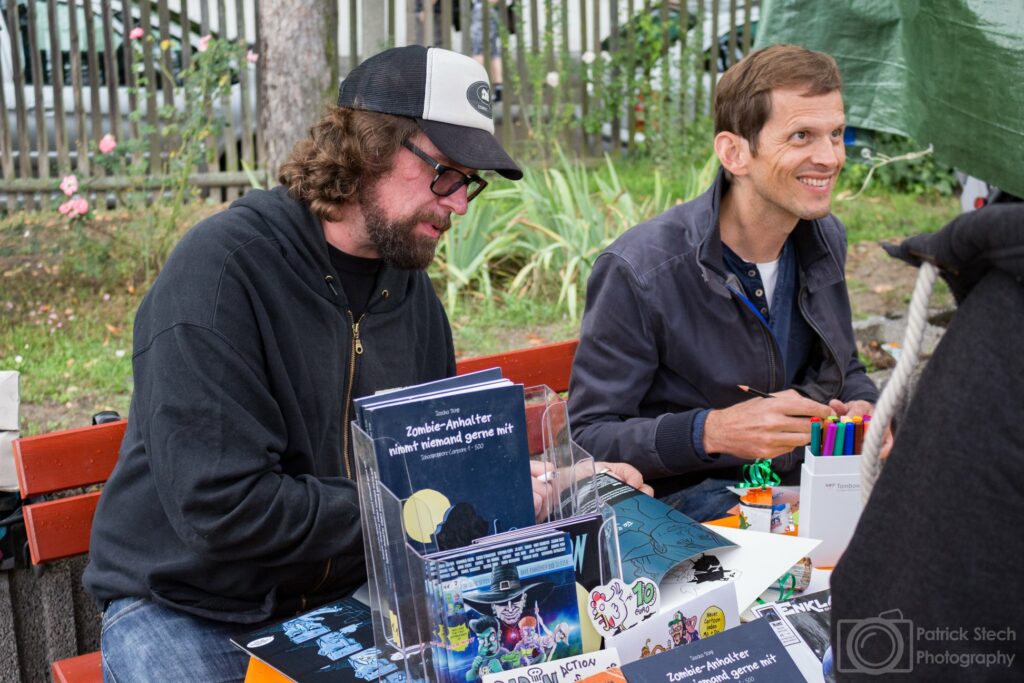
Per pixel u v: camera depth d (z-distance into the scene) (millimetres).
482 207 5410
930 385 978
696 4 8203
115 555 1945
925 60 2295
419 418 1420
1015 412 923
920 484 960
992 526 924
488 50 7695
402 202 1930
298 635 1560
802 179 2205
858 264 6203
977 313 958
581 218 5914
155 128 6266
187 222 6316
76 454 2176
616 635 1399
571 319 5148
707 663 1313
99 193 6621
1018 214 905
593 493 1601
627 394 2383
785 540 1711
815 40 2566
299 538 1738
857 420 1804
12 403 2211
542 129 7547
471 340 4922
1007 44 2047
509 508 1473
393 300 2094
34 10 6574
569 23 8078
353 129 1896
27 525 2131
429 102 1879
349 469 2012
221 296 1803
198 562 1856
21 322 5074
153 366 1777
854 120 2576
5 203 6656
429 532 1417
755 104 2189
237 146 7176
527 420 1639
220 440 1733
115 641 1878
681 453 2199
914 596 951
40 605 2307
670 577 1607
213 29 7375
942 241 972
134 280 5652
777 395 2131
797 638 1427
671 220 2416
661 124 7746
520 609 1333
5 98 6641
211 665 1805
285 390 1870
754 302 2416
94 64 6738
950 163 2236
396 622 1389
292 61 6129
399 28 7754
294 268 1925
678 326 2361
